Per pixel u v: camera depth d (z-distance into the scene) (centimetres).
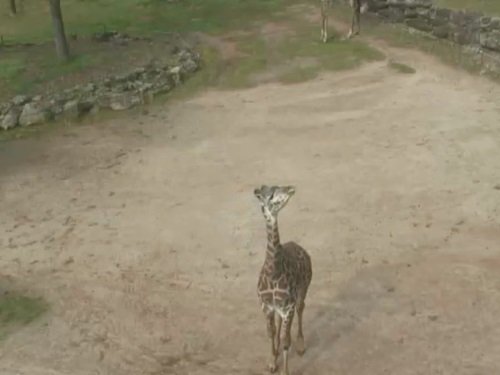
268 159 1800
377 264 1298
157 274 1319
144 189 1681
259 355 1071
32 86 2334
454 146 1786
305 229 1438
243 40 2877
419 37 2703
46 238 1478
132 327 1164
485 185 1576
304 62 2553
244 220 1501
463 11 2472
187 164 1806
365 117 2030
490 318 1126
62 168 1831
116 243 1440
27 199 1667
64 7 3584
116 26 3159
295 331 1116
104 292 1270
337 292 1216
